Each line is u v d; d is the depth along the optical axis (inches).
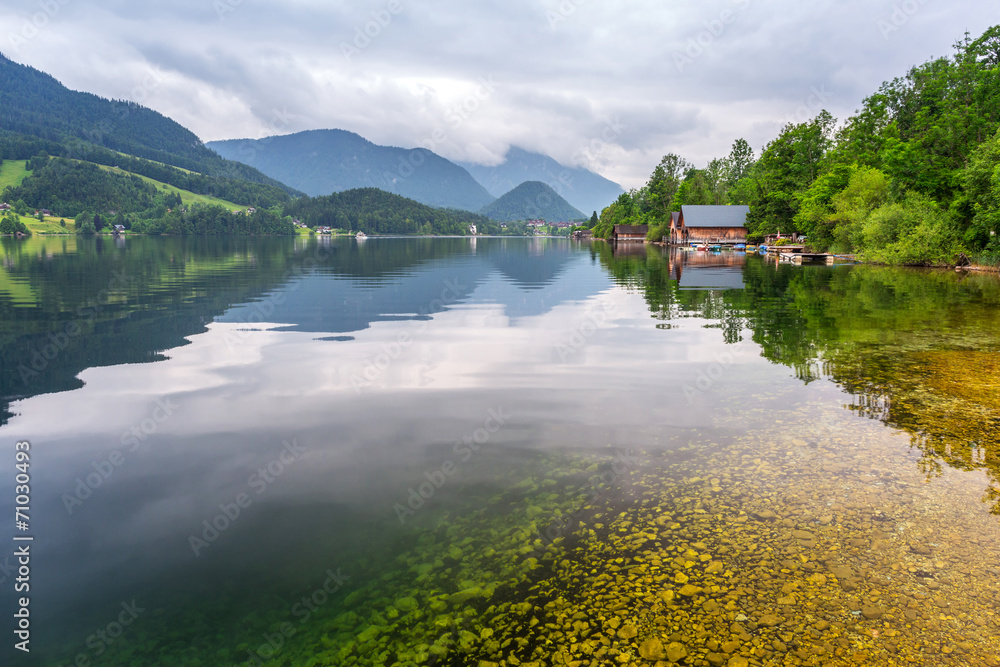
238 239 5019.7
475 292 1023.0
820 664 147.2
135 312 751.1
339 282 1186.6
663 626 162.1
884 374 436.5
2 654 153.7
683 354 514.9
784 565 189.8
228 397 388.5
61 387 412.2
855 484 249.6
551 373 450.3
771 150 2994.6
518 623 164.6
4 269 1428.4
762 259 2191.2
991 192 1446.9
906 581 181.0
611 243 4953.3
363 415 350.0
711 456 281.0
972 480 253.4
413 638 159.5
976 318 698.2
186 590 182.1
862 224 1910.7
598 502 234.7
